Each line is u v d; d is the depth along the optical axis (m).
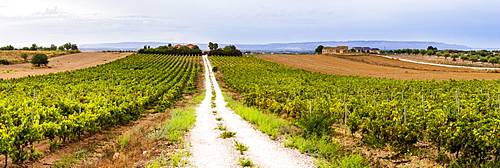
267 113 20.23
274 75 56.62
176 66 81.44
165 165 9.27
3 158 10.34
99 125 15.32
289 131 13.37
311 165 9.20
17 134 9.80
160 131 13.52
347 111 15.60
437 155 9.70
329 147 10.31
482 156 8.79
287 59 103.31
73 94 24.84
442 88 30.34
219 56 119.75
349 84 36.59
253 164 9.30
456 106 15.19
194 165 9.30
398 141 10.68
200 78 61.53
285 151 10.64
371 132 11.16
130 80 43.91
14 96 22.75
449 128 9.45
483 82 38.28
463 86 33.03
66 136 12.48
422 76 57.25
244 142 11.93
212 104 25.45
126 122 17.77
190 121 15.92
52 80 42.22
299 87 31.98
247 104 25.88
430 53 126.75
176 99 30.44
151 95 26.70
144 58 101.00
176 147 11.21
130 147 11.48
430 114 12.62
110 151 11.20
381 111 13.48
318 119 12.31
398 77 56.69
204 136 13.07
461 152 9.12
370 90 30.70
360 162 8.86
